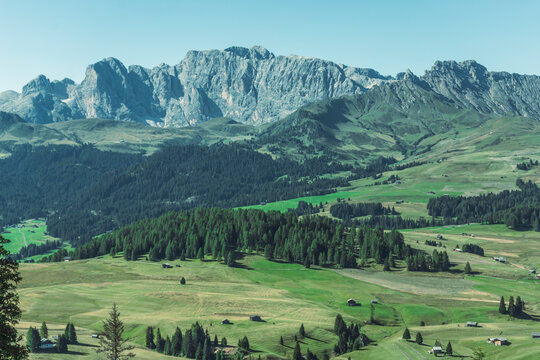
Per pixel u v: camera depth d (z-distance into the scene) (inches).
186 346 5723.4
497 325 7135.8
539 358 5364.2
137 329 6402.6
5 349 1641.2
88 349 5290.4
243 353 5772.6
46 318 6673.2
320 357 5994.1
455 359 5634.8
